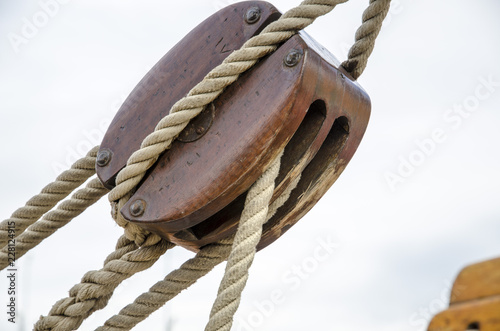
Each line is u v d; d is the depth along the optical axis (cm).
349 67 246
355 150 241
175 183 217
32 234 276
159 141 216
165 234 227
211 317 208
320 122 219
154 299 241
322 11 220
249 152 208
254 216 209
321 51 227
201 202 212
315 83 210
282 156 221
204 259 239
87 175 274
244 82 214
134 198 222
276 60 211
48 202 275
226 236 238
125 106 241
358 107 231
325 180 237
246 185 212
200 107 215
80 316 246
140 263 242
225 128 213
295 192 236
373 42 246
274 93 208
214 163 212
